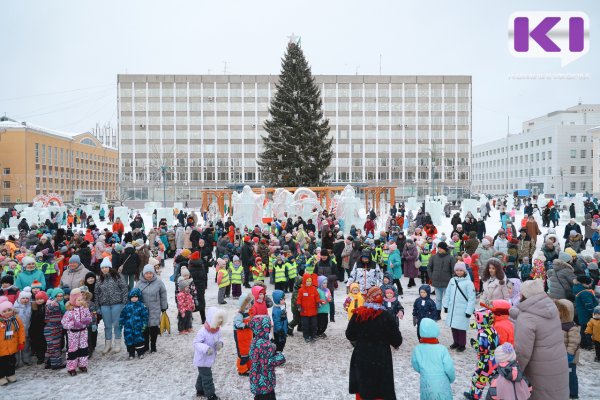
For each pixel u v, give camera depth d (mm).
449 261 10281
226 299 13117
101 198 84625
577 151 98938
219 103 88250
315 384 6938
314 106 49125
